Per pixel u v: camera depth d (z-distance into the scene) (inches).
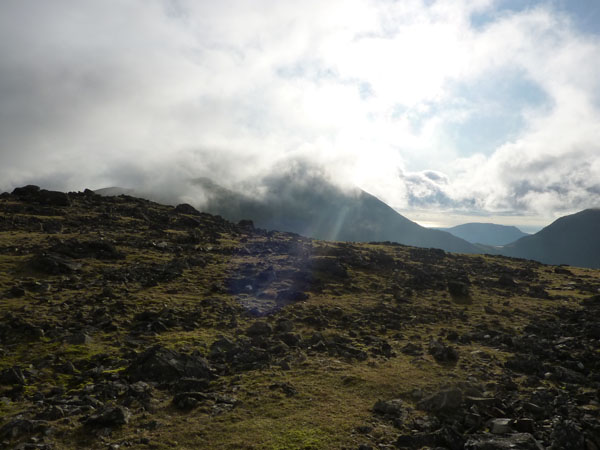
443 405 788.0
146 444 647.8
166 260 2338.8
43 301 1485.0
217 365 1035.3
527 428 700.0
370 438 681.0
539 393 859.4
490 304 2001.7
